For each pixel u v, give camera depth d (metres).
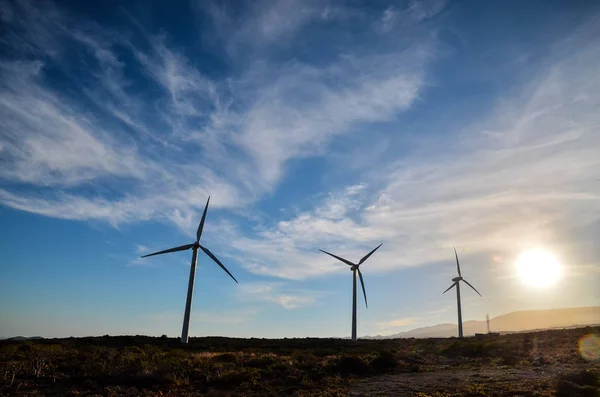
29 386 28.17
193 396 27.83
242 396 28.23
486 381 33.06
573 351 51.31
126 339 70.12
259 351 60.44
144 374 32.16
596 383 29.44
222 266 77.56
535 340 66.19
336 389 31.30
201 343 71.31
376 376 37.97
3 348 42.22
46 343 56.19
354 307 97.81
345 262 102.56
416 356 53.28
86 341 63.28
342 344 79.06
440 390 30.14
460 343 62.19
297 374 37.16
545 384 30.08
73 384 29.53
